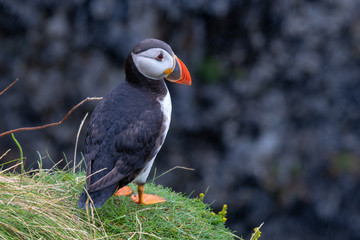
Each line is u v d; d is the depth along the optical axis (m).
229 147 14.07
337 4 14.10
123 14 12.64
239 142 14.08
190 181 13.84
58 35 12.63
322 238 14.52
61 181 5.05
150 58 4.72
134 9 12.70
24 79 12.66
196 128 13.98
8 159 12.41
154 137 4.63
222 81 14.19
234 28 14.02
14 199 4.09
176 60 4.95
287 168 14.26
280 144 14.24
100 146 4.45
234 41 14.16
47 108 12.79
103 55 12.79
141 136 4.52
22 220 3.87
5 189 4.18
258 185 14.01
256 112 14.23
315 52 14.35
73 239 3.93
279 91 14.47
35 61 12.69
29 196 4.22
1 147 12.42
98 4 12.47
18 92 12.66
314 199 14.38
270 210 14.12
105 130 4.50
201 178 13.84
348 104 14.61
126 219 4.55
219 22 13.80
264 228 14.05
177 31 13.52
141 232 4.25
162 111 4.75
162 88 4.92
